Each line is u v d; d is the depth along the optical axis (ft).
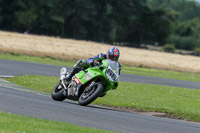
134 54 633.61
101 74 109.40
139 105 141.69
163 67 480.23
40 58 368.07
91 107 118.01
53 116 88.12
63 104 113.09
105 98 152.25
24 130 67.41
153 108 137.59
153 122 103.35
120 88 188.34
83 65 114.73
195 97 188.14
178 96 184.03
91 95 110.73
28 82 176.35
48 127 72.69
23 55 377.71
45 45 541.34
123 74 289.94
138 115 117.91
